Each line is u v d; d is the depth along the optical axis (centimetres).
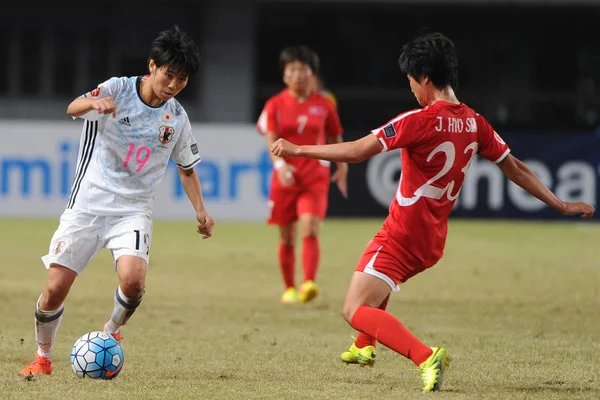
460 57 9769
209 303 3459
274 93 9800
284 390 2006
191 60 1961
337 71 9756
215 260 4716
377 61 9738
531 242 5688
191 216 6694
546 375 2216
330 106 3625
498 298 3647
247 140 6638
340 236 5822
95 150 2050
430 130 1959
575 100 9775
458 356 2473
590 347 2639
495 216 6850
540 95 9769
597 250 5338
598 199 6750
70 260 2041
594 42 9750
